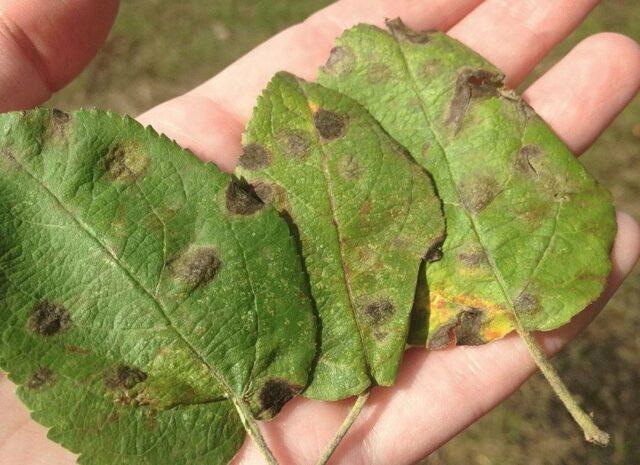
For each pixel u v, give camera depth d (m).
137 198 0.14
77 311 0.14
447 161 0.16
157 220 0.14
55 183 0.14
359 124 0.16
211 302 0.14
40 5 0.17
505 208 0.16
